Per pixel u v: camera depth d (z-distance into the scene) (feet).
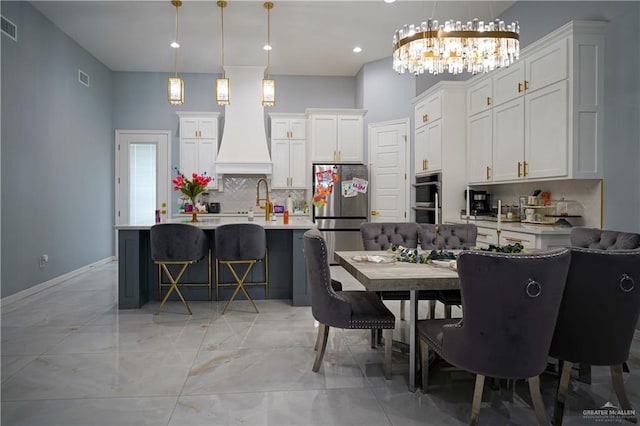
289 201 14.43
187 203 22.18
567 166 11.16
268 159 21.50
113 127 22.58
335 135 21.31
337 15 15.92
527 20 14.34
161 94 22.90
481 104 15.43
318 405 6.89
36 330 10.73
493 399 7.14
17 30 13.91
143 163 22.90
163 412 6.64
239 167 21.34
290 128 22.41
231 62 21.38
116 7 15.12
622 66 10.53
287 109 23.54
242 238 12.13
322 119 21.29
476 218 15.26
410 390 7.41
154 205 22.94
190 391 7.37
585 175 11.06
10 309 12.73
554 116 11.61
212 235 13.83
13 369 8.29
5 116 13.24
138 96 22.77
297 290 13.29
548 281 5.46
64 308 12.89
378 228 11.59
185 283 13.89
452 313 12.28
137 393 7.28
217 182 21.99
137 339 10.07
